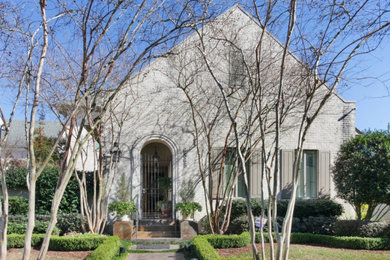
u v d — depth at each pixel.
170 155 13.92
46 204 12.12
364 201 10.30
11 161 15.18
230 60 11.70
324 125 12.93
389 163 9.73
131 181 12.00
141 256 9.08
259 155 12.45
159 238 11.12
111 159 11.38
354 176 10.34
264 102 11.75
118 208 11.08
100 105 10.51
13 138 22.64
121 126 11.52
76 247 9.24
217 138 12.37
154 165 13.05
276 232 5.72
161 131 12.31
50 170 12.46
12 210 11.88
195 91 12.32
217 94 12.20
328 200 12.10
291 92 10.89
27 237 4.92
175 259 8.73
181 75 12.23
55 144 5.31
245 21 11.98
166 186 13.02
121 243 10.14
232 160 12.48
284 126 12.51
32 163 5.09
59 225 11.11
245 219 11.23
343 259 7.96
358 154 10.36
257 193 12.43
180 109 12.44
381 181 9.78
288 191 12.59
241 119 12.25
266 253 8.42
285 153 12.64
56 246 9.23
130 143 12.17
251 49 10.67
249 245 9.59
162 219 12.21
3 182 5.46
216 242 9.40
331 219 11.05
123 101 12.05
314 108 12.77
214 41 11.38
